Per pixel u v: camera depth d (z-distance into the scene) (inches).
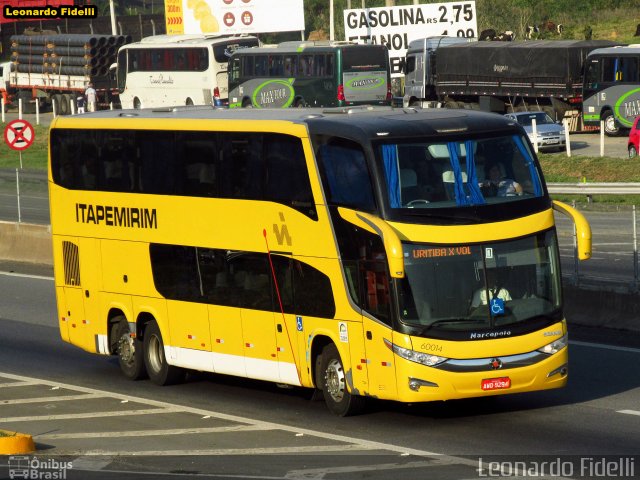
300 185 869.8
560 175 2496.3
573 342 1100.5
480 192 823.7
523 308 819.4
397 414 863.1
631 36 4357.8
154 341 1026.7
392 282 799.7
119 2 6397.6
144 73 3875.5
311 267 862.5
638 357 1027.3
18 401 962.7
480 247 812.0
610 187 1993.1
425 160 820.0
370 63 3262.8
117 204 1042.7
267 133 898.1
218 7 4328.3
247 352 930.1
